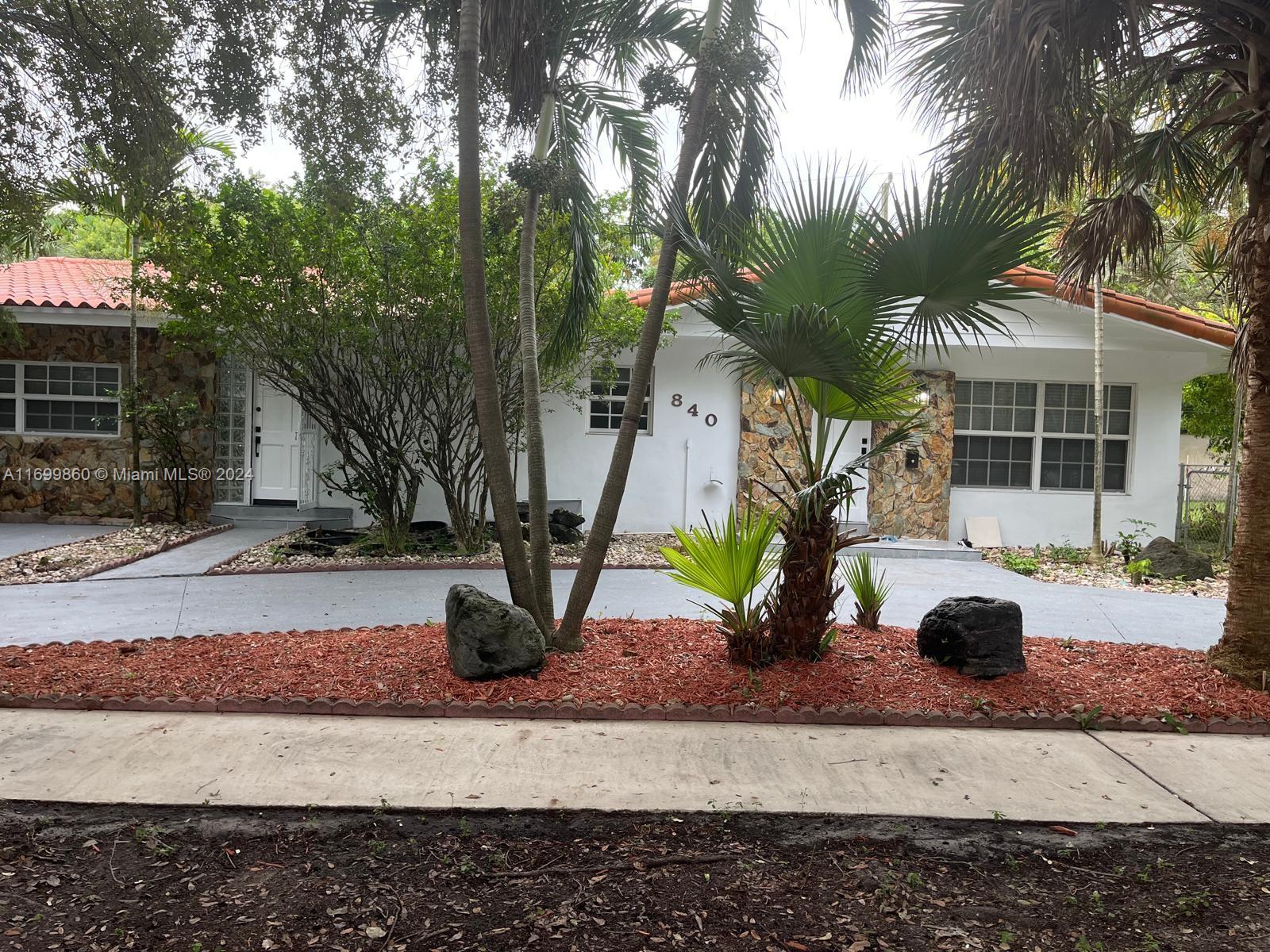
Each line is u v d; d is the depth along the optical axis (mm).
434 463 11320
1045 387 13141
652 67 5422
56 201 8539
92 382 12969
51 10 6871
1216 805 3770
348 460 10516
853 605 7996
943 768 4113
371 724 4555
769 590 5527
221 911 2812
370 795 3691
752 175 5977
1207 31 5797
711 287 5105
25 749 4129
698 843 3344
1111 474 13258
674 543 11906
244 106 7133
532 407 5836
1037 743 4477
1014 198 4707
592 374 11438
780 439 12664
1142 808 3727
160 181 7863
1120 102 6594
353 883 3002
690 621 6715
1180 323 11375
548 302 9742
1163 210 11102
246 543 11094
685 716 4707
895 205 4453
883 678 5227
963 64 5816
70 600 7754
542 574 5742
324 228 9344
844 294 4758
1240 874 3172
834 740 4449
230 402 12977
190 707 4707
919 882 3051
